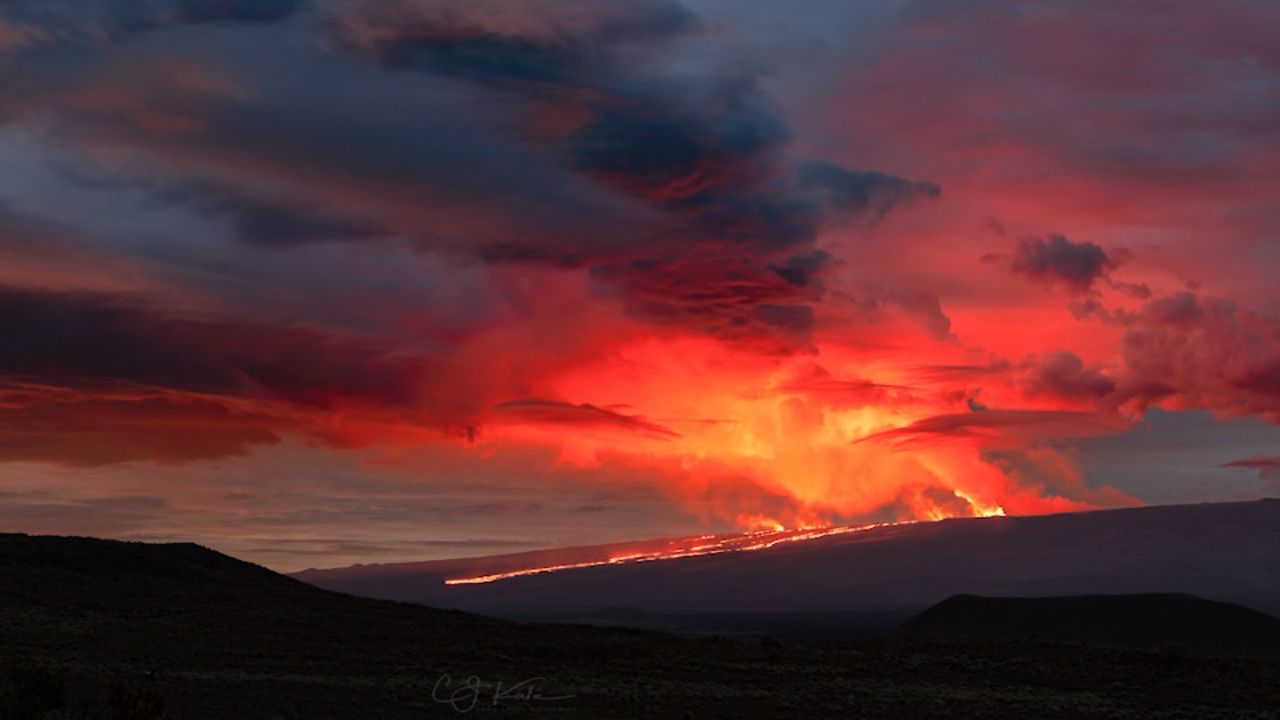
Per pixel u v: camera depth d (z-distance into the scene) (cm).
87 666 4572
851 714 4456
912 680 5119
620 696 4603
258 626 5878
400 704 4303
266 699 4228
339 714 4106
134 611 6016
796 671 5231
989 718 4428
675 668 5231
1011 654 5634
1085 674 5209
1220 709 4603
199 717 3881
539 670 5088
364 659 5197
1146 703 4716
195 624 5819
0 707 3431
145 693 3672
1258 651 10750
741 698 4666
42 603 6006
